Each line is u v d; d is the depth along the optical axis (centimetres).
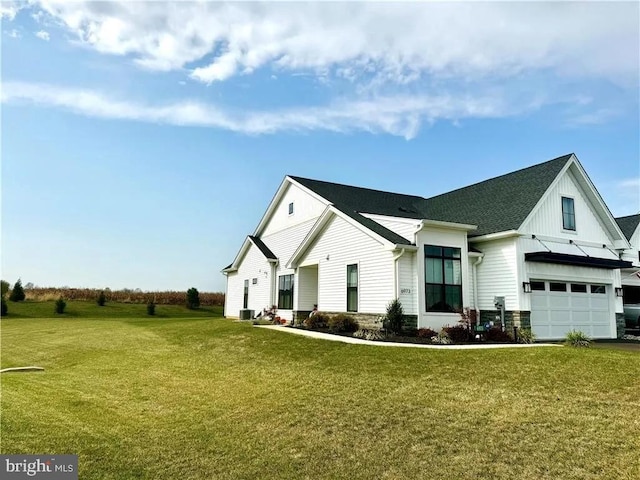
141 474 503
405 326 1391
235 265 2866
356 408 710
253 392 857
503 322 1527
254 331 1609
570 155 1766
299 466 518
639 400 666
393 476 482
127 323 2517
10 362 1386
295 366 1049
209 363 1184
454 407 687
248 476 496
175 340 1630
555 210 1716
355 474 491
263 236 2622
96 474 501
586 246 1791
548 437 557
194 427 668
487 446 544
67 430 647
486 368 902
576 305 1734
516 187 1848
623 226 2236
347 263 1659
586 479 453
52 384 976
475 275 1655
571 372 831
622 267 1789
